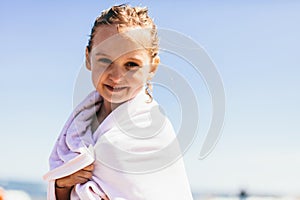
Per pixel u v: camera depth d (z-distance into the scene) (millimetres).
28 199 9133
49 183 1722
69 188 1712
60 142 1761
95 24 1714
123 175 1651
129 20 1682
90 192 1646
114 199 1630
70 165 1676
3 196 4738
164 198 1649
